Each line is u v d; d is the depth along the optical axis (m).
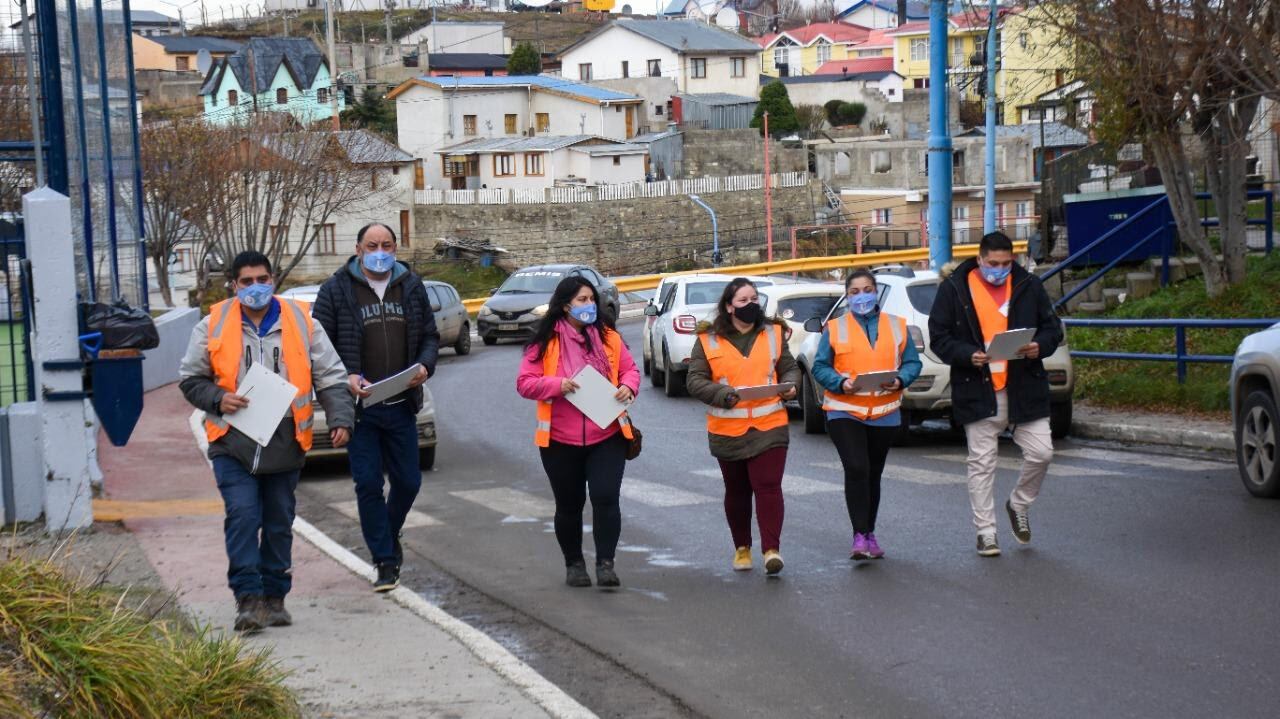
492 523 12.13
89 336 10.81
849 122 101.81
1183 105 17.89
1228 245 20.38
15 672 5.21
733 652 7.71
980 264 9.92
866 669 7.28
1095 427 16.00
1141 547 9.80
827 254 78.81
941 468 14.16
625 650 7.84
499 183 83.69
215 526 11.27
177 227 44.81
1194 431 14.84
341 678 7.04
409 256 75.50
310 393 8.23
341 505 13.31
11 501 11.05
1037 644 7.56
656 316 23.92
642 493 13.33
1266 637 7.45
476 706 6.55
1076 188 27.61
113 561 9.88
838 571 9.61
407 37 142.25
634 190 77.56
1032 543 10.16
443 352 33.81
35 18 12.84
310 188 51.16
